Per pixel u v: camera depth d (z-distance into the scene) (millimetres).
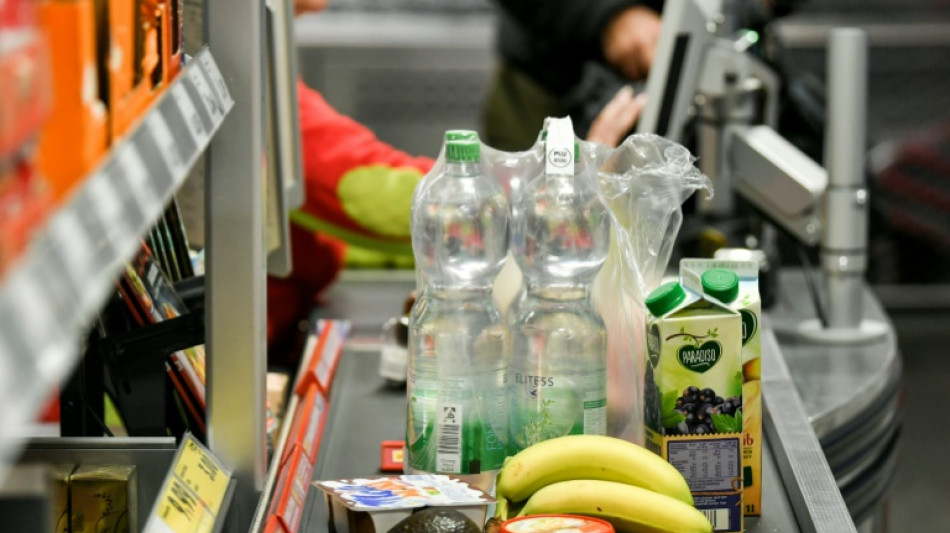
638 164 1620
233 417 1399
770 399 1902
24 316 597
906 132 6266
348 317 2967
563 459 1354
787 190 2582
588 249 1577
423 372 1487
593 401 1496
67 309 646
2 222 608
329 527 1346
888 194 6250
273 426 1722
